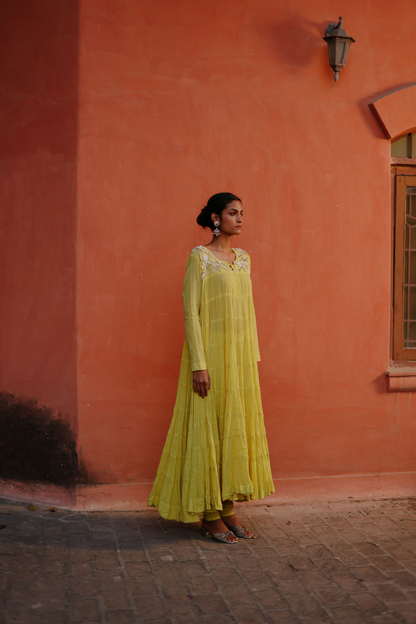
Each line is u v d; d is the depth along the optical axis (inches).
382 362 160.4
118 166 146.3
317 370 156.9
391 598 107.7
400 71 159.0
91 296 145.9
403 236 165.6
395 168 165.0
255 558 123.0
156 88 147.5
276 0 152.1
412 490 162.1
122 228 146.9
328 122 155.6
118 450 148.2
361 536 135.3
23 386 151.8
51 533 131.4
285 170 153.9
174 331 150.1
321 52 154.5
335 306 157.4
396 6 158.2
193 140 149.6
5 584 107.0
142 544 128.2
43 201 148.4
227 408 129.0
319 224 155.9
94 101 144.7
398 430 161.6
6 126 152.4
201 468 127.0
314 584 112.4
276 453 155.5
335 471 158.6
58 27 145.6
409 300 167.3
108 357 147.1
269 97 152.6
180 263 149.9
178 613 101.2
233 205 129.9
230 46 150.4
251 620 99.7
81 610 100.6
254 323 135.7
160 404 150.0
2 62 152.6
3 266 153.8
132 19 145.6
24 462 152.1
